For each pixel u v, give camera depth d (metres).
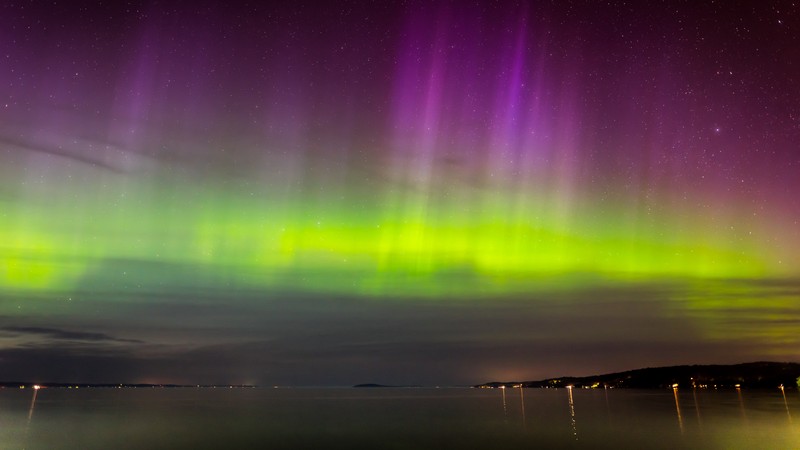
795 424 52.97
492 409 86.25
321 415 75.25
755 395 119.19
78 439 46.53
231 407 99.94
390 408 94.12
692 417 61.81
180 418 70.25
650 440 42.34
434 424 58.22
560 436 45.62
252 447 40.34
